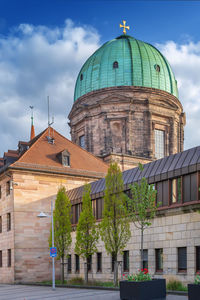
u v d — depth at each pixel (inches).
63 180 1777.8
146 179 1130.0
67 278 1560.0
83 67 2763.3
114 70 2536.9
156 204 1091.3
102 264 1316.4
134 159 2265.0
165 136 2482.8
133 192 1045.2
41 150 1835.6
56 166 1770.4
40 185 1727.4
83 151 2016.5
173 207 1007.0
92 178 1835.6
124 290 711.7
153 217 1083.3
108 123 2394.2
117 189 1152.2
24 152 1879.9
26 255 1657.2
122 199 1138.0
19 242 1653.5
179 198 1011.9
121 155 2229.3
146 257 1109.1
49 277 1686.8
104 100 2416.3
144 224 1018.1
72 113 2637.8
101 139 2410.2
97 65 2605.8
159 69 2593.5
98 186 1425.9
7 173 1700.3
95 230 1346.0
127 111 2385.6
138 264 1135.0
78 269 1501.0
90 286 1136.8
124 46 2610.7
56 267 1706.4
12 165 1673.2
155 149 2439.7
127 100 2385.6
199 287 593.9
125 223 1116.5
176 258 991.6
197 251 937.5
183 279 957.8
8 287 1412.4
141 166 1077.8
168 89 2603.3
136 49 2600.9
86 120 2491.4
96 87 2568.9
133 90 2444.6
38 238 1691.7
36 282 1604.3
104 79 2546.8
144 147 2373.3
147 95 2454.5
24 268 1644.9
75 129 2645.2
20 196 1683.1
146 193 1043.3
